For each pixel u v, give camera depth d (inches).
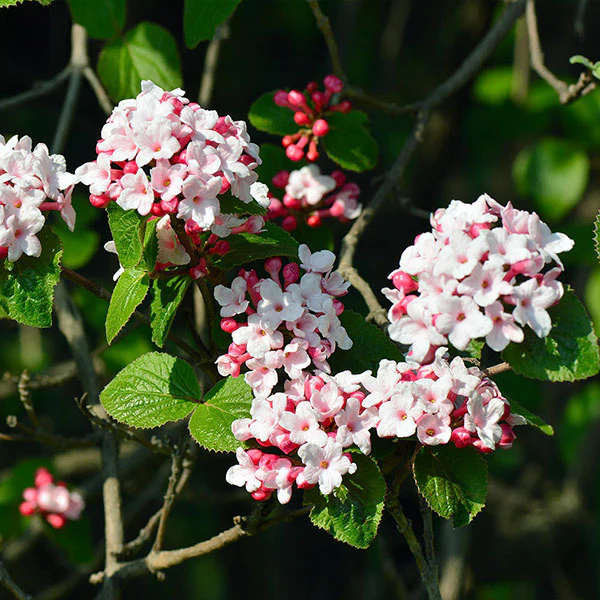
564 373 156.2
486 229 148.6
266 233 182.4
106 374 337.1
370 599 381.4
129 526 360.8
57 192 161.5
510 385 324.8
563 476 418.0
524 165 330.3
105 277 427.5
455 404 157.8
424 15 453.7
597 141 328.5
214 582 500.1
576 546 395.2
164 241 162.2
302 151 233.5
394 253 420.5
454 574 318.3
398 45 420.8
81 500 308.2
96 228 424.5
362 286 220.4
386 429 150.6
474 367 157.9
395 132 426.9
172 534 452.1
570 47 432.5
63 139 277.4
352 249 232.4
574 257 322.7
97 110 414.3
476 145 379.2
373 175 420.5
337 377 156.4
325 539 429.7
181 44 411.8
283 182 239.6
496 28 268.1
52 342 433.7
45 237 165.0
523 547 426.6
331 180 234.8
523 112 361.7
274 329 158.9
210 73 302.2
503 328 148.7
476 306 146.8
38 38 427.2
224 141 152.6
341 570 429.4
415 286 158.4
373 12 440.8
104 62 252.8
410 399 150.5
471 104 395.2
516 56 353.7
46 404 425.4
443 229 154.1
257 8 436.5
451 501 159.0
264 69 439.2
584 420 379.9
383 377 154.5
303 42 441.1
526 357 157.9
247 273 168.7
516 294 147.8
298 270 170.4
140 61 253.9
